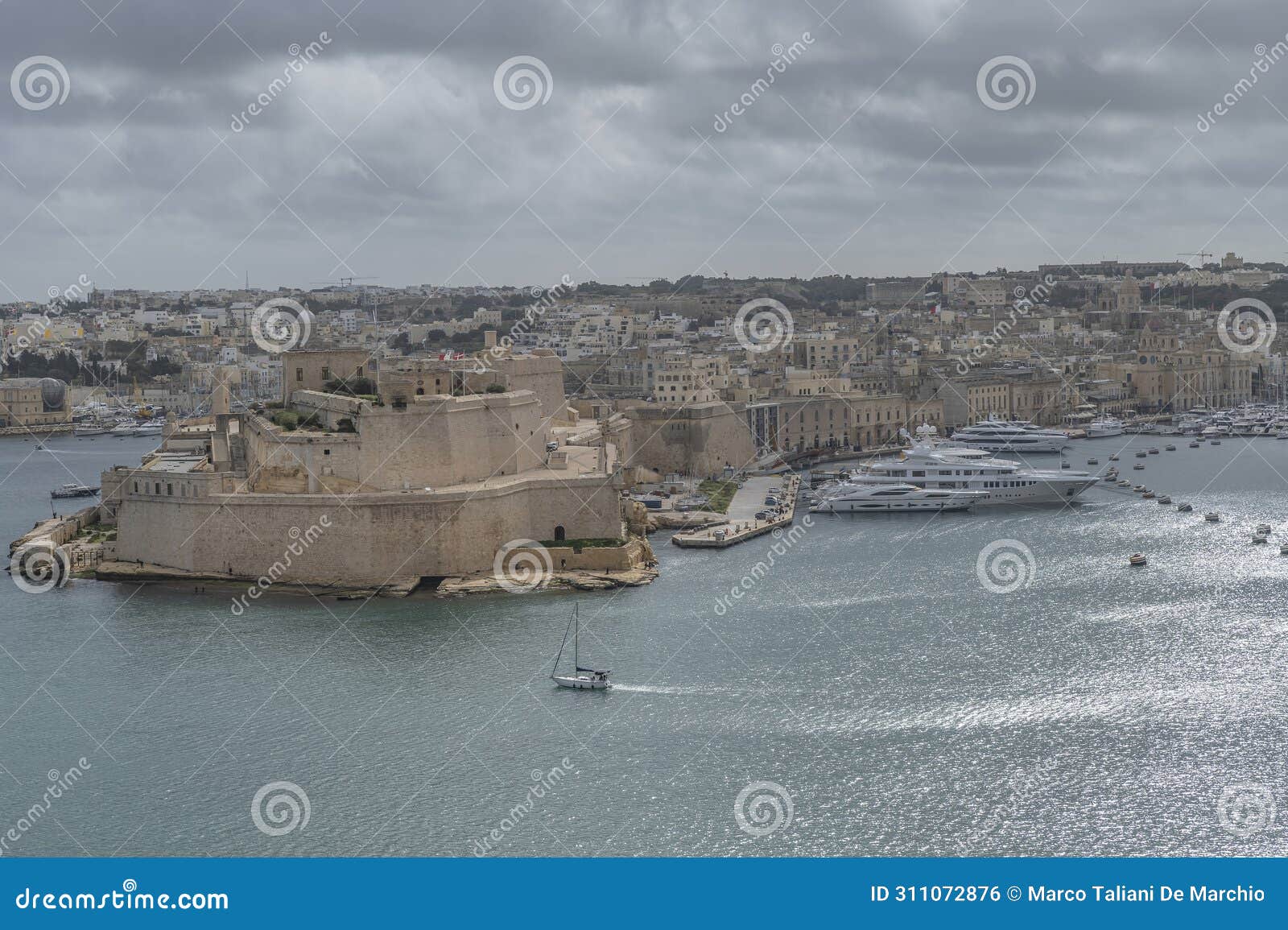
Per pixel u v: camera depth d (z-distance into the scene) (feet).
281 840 453.58
